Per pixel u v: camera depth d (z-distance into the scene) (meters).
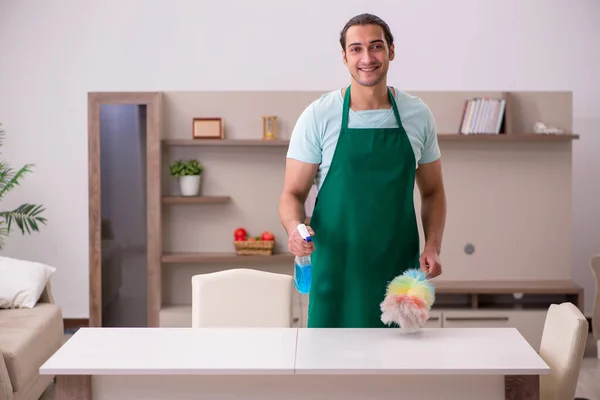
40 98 6.49
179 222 5.72
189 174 5.55
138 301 5.58
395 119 2.99
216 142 5.51
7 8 6.46
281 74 6.50
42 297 5.02
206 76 6.50
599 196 6.62
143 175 5.52
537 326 5.45
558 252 5.76
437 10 6.48
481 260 5.76
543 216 5.75
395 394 2.47
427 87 6.51
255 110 5.68
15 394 3.84
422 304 2.76
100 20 6.48
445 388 2.47
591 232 6.65
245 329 2.91
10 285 4.81
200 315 3.50
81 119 6.50
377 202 2.98
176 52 6.50
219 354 2.58
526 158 5.73
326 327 3.03
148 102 5.49
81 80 6.50
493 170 5.73
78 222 6.54
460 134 5.57
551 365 2.89
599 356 5.44
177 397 2.48
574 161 6.61
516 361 2.49
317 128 2.99
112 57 6.49
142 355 2.57
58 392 2.46
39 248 6.54
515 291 5.46
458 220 5.74
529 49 6.50
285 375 2.47
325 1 6.47
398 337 2.78
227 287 3.52
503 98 5.62
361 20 2.86
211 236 5.72
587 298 6.66
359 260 2.99
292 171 3.06
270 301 3.53
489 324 5.47
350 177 2.97
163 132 5.67
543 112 5.71
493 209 5.74
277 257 5.50
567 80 6.51
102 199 5.54
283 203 3.04
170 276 5.74
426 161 3.15
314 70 6.49
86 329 2.93
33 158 6.52
